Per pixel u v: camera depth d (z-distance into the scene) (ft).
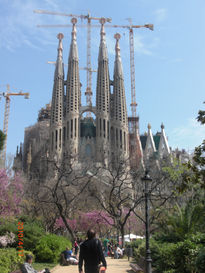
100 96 495.00
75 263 73.92
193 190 91.66
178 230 68.39
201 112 53.52
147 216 55.31
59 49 531.09
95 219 174.09
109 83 516.32
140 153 524.93
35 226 84.69
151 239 72.95
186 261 47.42
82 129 513.04
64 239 88.48
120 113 497.05
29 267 38.60
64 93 522.88
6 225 79.00
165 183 148.15
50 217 148.77
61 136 479.41
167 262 51.85
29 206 148.36
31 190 157.17
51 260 75.00
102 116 484.33
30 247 76.69
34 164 463.83
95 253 31.24
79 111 513.86
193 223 68.49
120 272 59.62
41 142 494.59
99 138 474.49
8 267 53.36
